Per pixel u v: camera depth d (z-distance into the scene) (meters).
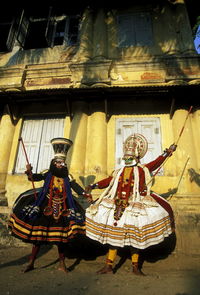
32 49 8.14
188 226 4.54
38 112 6.95
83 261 3.68
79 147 6.15
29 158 6.57
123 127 6.48
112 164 6.13
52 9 8.71
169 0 8.18
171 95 5.94
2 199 5.86
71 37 8.23
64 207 3.17
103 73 6.94
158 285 2.42
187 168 5.59
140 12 8.31
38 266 3.25
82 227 3.10
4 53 8.25
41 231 2.94
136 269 2.88
